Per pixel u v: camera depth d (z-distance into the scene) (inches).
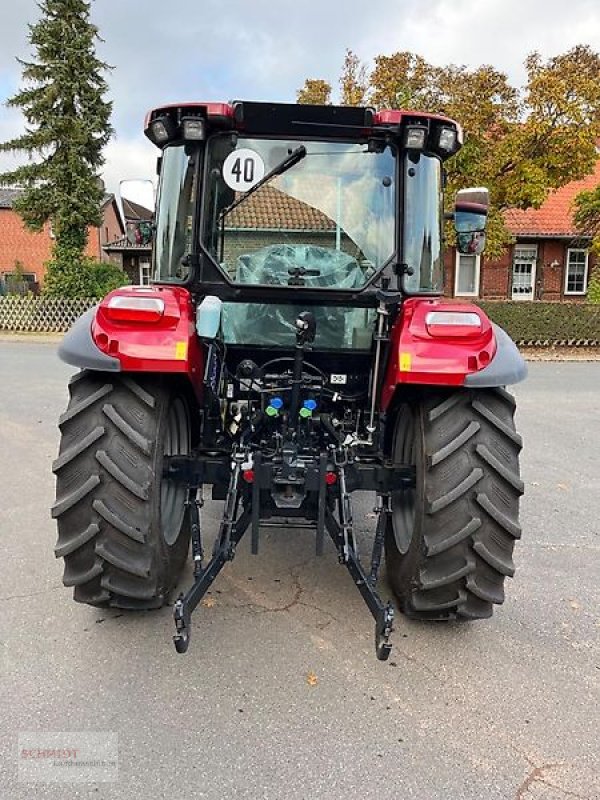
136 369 105.0
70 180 874.8
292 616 123.9
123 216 156.6
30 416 295.0
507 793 83.2
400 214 123.3
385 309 120.9
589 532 173.0
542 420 317.1
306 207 124.3
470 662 111.0
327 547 155.5
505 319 666.8
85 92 883.4
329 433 125.6
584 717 98.0
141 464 108.0
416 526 112.7
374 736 92.6
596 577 145.5
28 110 872.9
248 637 116.4
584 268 916.6
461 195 139.1
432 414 111.3
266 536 160.9
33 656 109.4
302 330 114.7
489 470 109.0
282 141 121.9
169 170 125.5
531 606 131.4
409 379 106.7
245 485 116.6
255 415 126.5
